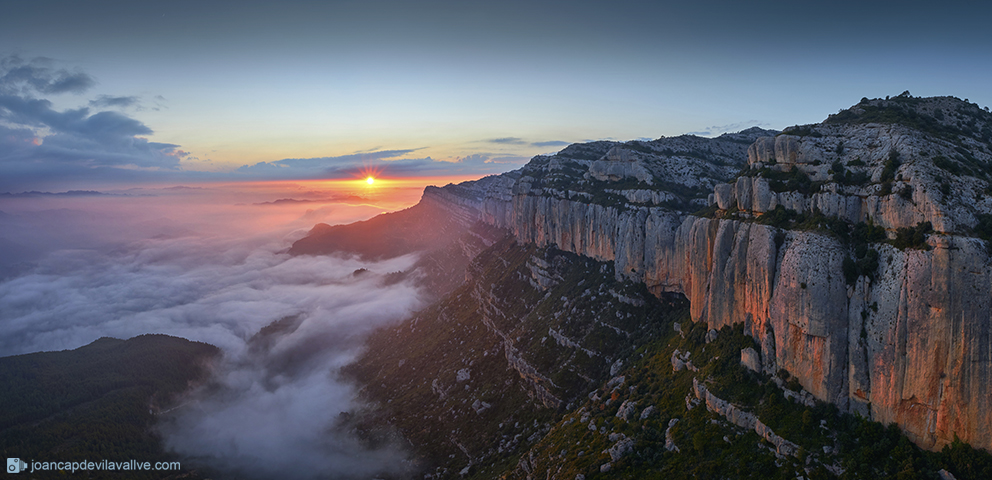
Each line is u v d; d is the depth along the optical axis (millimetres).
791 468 65438
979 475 53375
